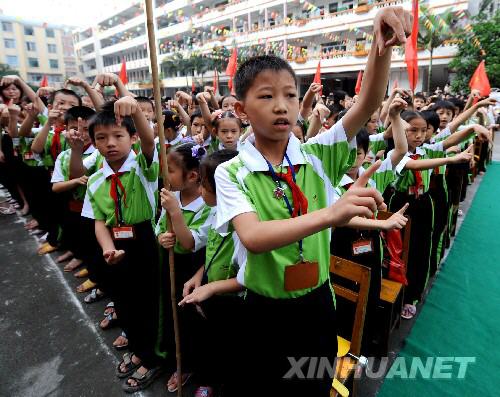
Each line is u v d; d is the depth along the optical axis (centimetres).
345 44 1552
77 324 249
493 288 287
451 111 347
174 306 171
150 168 190
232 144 263
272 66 97
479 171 650
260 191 104
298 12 1652
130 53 2861
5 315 261
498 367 207
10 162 443
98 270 239
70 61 3972
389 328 204
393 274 221
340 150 112
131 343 197
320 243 113
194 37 2055
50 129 348
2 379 202
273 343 117
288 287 109
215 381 185
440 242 303
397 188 253
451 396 188
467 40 1305
